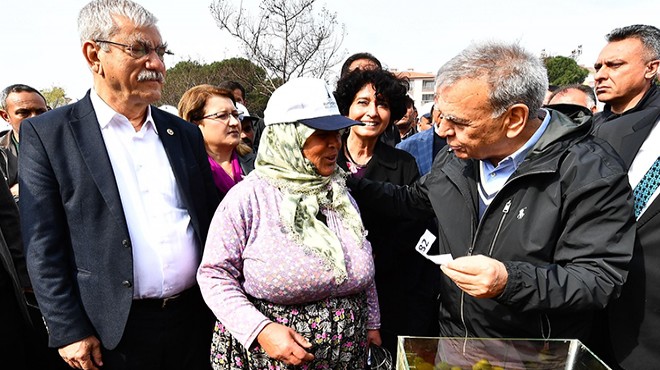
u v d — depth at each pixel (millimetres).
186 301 1895
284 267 1469
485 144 1448
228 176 2605
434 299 2467
